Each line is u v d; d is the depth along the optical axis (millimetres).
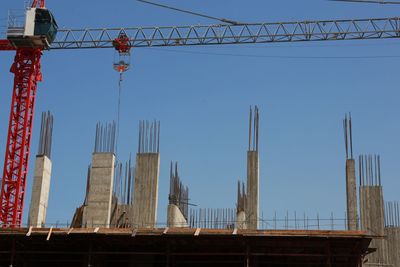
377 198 47125
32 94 67625
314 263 38625
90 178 47625
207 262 38562
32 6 68000
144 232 35156
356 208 45219
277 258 39312
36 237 35938
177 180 50750
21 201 63875
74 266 40625
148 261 38969
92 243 36812
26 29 66188
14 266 38938
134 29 74188
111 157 47812
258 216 45281
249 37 73188
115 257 39781
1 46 68562
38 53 67875
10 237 36031
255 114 48125
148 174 47406
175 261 38125
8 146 65062
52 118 52562
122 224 49156
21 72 67375
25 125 65750
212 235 34938
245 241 35781
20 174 64062
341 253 37031
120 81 70062
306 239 35094
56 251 38000
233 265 39938
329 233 34562
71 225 49625
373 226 46719
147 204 46750
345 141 46938
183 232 35000
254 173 46344
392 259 47156
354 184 45750
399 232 47875
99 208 46625
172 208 48938
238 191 51906
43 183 49688
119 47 73750
